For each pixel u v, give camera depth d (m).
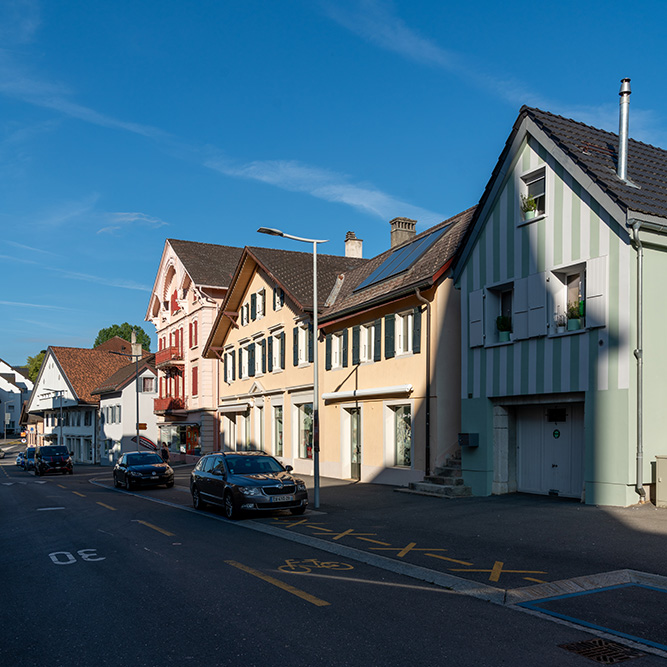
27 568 10.65
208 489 18.03
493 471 17.81
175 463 48.09
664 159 17.78
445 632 6.82
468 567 9.76
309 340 29.33
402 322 22.53
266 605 7.92
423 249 23.34
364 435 24.30
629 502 13.87
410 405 21.83
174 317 51.22
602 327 14.48
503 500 16.53
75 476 41.72
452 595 8.37
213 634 6.86
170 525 15.43
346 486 22.94
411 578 9.35
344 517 15.73
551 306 15.77
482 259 18.20
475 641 6.53
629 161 16.31
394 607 7.79
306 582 9.12
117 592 8.81
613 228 14.34
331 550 11.59
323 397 26.89
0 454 83.25
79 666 6.05
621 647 6.33
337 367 26.62
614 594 8.17
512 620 7.23
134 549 12.12
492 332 17.88
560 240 15.62
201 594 8.54
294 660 6.05
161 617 7.55
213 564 10.51
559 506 14.72
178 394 49.78
